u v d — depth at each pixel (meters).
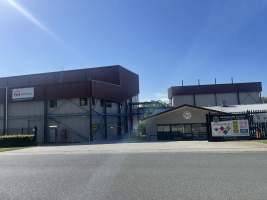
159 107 59.09
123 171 11.66
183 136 42.41
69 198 7.63
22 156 20.53
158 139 42.97
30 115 47.34
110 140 44.00
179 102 69.94
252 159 14.04
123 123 55.62
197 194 7.57
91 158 17.12
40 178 10.70
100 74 54.16
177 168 11.89
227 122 29.08
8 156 20.84
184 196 7.42
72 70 55.94
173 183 8.98
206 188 8.18
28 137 36.31
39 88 46.50
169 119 43.12
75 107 45.44
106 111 49.00
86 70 55.19
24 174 11.78
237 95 68.62
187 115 42.62
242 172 10.44
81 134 44.94
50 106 46.56
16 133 47.72
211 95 69.31
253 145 22.33
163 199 7.21
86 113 44.75
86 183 9.48
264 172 10.33
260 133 28.50
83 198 7.57
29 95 46.88
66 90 45.00
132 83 60.16
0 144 34.44
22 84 58.81
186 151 19.61
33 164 15.16
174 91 70.44
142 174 10.79
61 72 56.62
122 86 54.34
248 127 28.64
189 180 9.34
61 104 46.09
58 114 46.00
